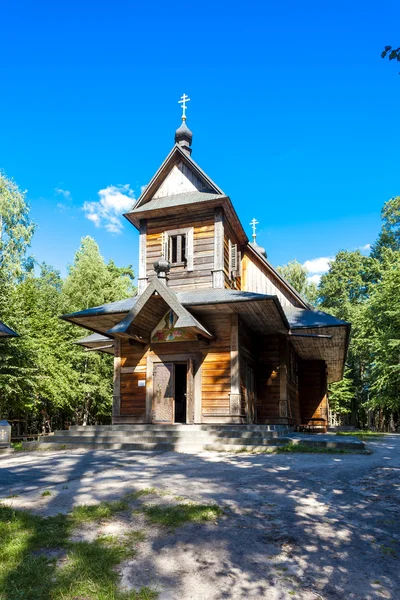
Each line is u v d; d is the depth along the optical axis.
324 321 21.05
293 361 25.45
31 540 5.82
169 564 5.40
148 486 8.41
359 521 6.78
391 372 34.09
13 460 12.39
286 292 24.52
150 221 21.11
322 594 4.91
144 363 19.03
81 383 37.56
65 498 7.71
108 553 5.51
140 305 17.59
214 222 19.98
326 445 13.11
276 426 16.67
